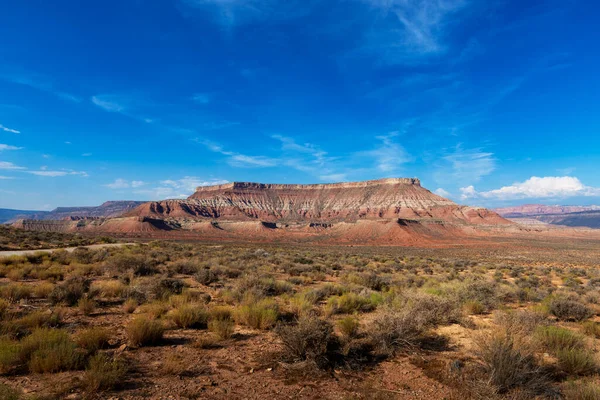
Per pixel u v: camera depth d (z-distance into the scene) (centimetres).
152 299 1280
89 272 2048
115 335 844
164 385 577
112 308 1148
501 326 884
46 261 2341
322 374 648
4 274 1828
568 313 1244
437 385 607
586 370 659
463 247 13912
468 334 934
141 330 784
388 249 11900
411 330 833
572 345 782
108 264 2111
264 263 3148
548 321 1027
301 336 710
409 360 735
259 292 1372
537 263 6550
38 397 495
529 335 821
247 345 817
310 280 2158
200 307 1073
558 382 620
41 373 594
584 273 4134
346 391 579
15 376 575
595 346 848
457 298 1331
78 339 764
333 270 3170
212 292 1586
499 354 608
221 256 3700
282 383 606
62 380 564
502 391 571
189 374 632
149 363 674
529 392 552
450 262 5212
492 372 578
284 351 748
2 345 643
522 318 977
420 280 2316
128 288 1380
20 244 4066
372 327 878
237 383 601
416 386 603
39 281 1659
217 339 845
